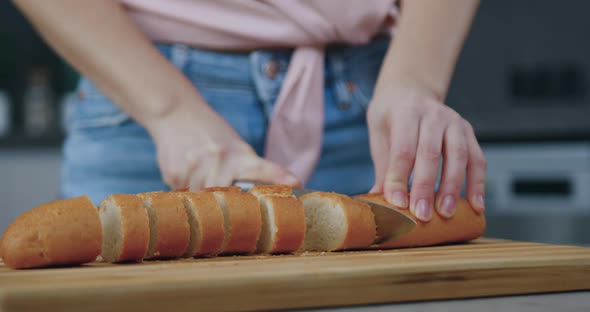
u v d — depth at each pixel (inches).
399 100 36.5
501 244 36.0
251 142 42.1
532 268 30.4
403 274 29.1
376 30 41.7
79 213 30.4
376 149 37.8
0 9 86.2
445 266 29.6
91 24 38.2
